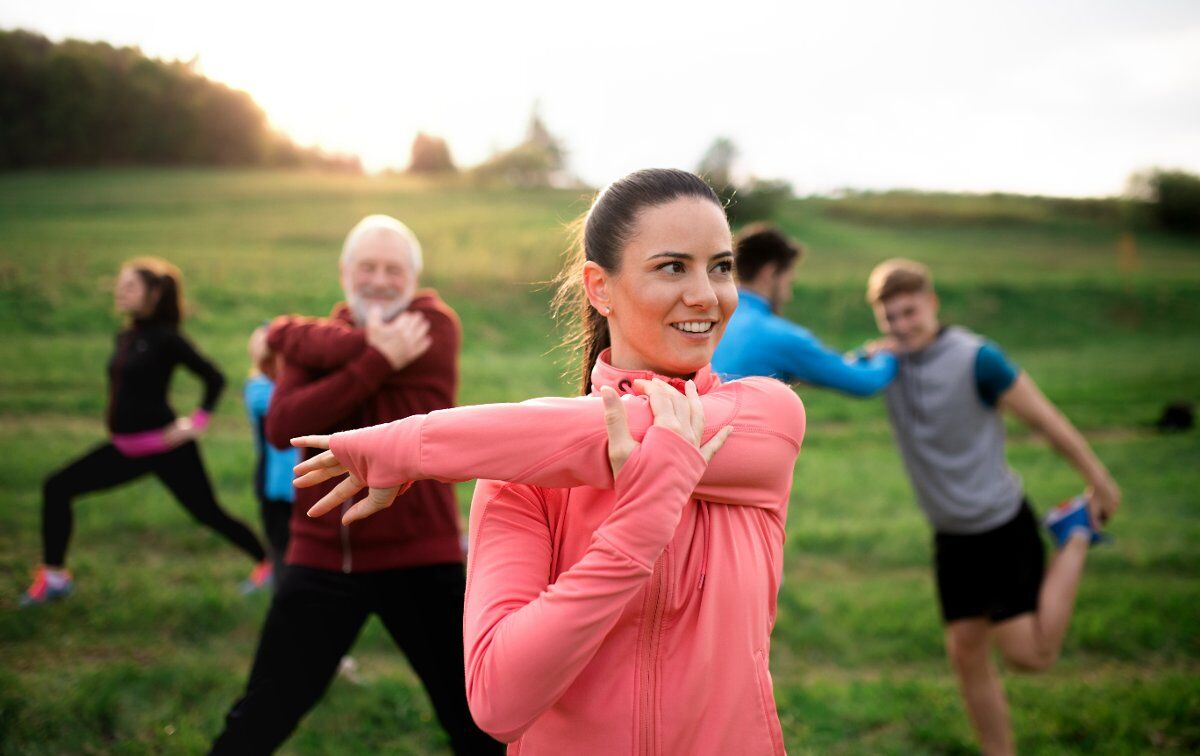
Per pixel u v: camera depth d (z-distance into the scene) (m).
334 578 2.35
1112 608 4.87
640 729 1.10
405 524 2.38
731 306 1.24
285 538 3.46
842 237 32.00
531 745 1.17
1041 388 13.04
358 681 3.68
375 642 4.17
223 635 4.15
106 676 3.49
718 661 1.12
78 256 15.06
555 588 1.04
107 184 23.77
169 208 22.00
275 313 13.52
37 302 12.23
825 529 6.32
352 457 1.12
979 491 3.20
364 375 2.44
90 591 4.41
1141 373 14.94
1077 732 3.52
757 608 1.17
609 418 1.05
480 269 17.25
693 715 1.11
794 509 7.00
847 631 4.62
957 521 3.24
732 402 1.21
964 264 26.86
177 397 9.16
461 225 22.56
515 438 1.08
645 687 1.11
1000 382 3.21
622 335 1.26
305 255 17.92
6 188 21.52
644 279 1.19
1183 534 6.52
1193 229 38.72
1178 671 4.24
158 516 5.67
